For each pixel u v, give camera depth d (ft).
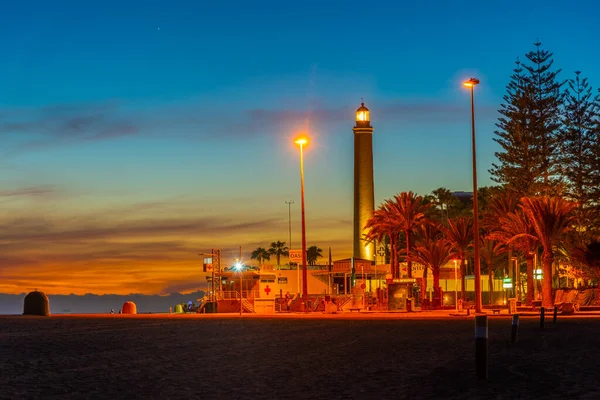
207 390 45.80
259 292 268.41
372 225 275.59
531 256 225.15
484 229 315.17
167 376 52.75
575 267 285.02
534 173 299.17
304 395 43.45
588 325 115.03
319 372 54.44
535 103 297.74
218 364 60.54
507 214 227.40
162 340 87.10
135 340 86.89
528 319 140.15
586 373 51.37
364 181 385.09
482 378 48.73
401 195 267.18
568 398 40.42
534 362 58.80
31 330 105.09
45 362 61.98
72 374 53.88
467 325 119.65
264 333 100.01
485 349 48.96
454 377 50.11
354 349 73.56
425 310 216.33
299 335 95.55
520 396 41.45
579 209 289.53
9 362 61.87
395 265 273.33
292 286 315.78
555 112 297.53
